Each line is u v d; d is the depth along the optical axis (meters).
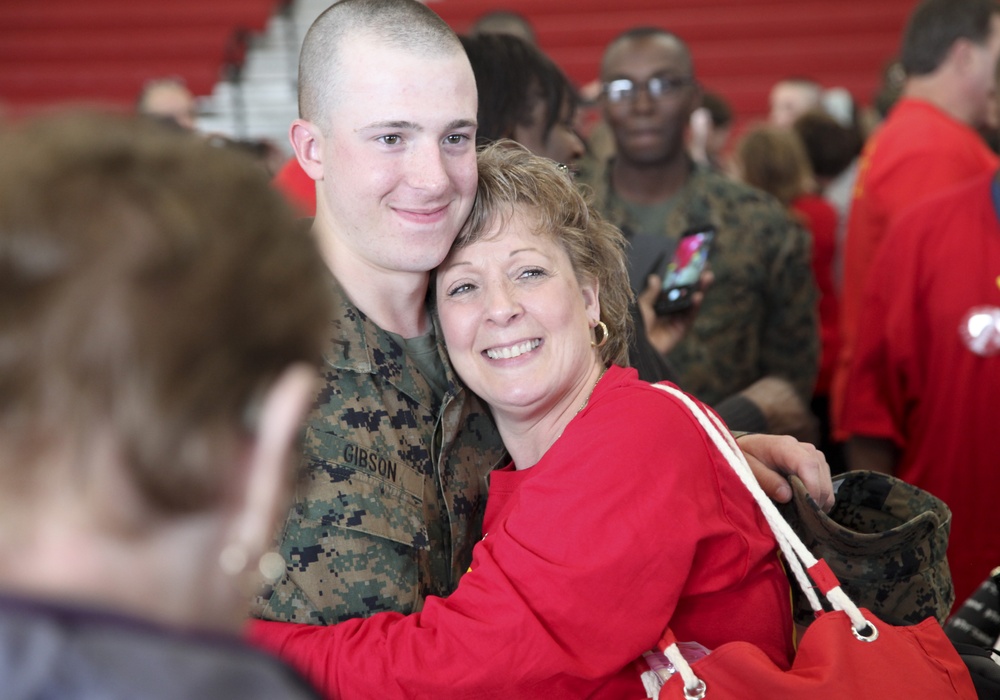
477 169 1.41
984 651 1.48
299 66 1.37
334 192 1.36
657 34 2.85
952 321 2.35
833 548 1.39
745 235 2.76
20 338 0.52
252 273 0.57
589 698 1.26
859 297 3.14
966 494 2.39
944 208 2.37
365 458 1.36
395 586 1.37
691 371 2.69
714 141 5.12
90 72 8.97
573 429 1.29
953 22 2.98
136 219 0.54
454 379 1.47
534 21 9.26
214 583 0.61
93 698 0.51
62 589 0.55
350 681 1.24
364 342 1.38
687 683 1.18
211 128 8.52
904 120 3.05
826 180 4.71
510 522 1.26
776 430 2.13
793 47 8.95
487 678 1.20
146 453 0.54
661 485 1.23
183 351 0.54
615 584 1.20
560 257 1.44
